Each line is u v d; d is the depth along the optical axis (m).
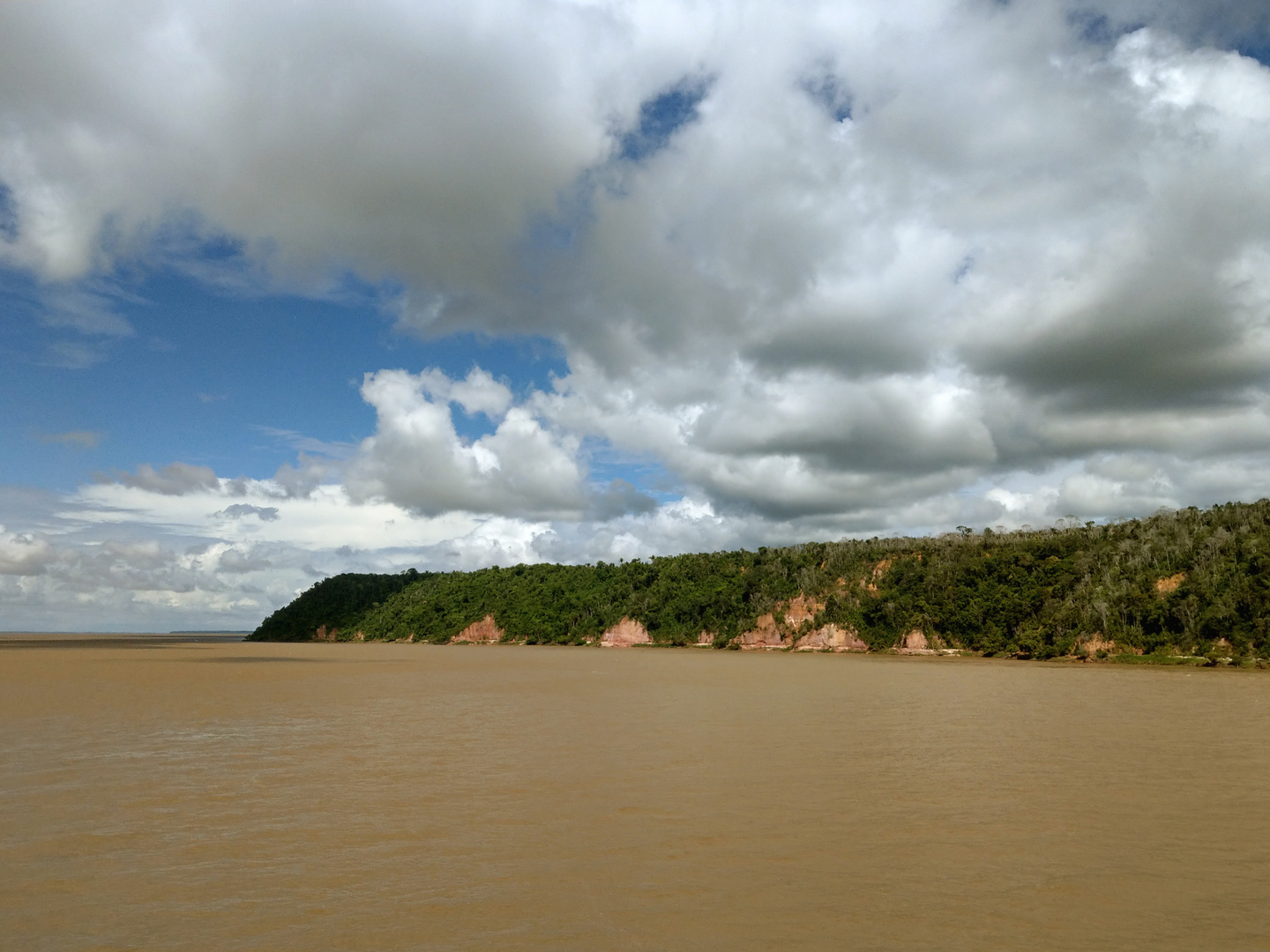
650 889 9.65
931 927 8.50
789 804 13.85
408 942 8.06
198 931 8.38
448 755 18.66
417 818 12.90
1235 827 12.51
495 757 18.30
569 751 19.16
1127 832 12.20
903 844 11.53
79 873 10.27
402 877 10.07
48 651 88.00
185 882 9.90
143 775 16.34
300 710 28.17
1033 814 13.20
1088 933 8.34
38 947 7.96
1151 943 8.09
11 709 28.08
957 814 13.17
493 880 9.96
